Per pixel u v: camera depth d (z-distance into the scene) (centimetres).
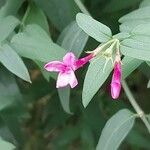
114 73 27
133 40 27
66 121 42
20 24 32
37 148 45
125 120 30
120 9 35
